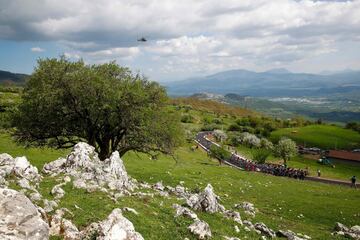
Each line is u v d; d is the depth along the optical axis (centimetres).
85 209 2102
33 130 4706
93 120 4575
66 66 4628
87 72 4566
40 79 4600
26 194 2052
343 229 3672
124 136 4878
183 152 11994
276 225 3372
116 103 4425
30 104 4547
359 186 9262
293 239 2795
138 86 4619
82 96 4416
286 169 10462
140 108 4591
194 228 2203
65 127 4666
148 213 2369
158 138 4734
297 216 4234
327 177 11225
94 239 1681
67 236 1686
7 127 4759
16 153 6184
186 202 2975
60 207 2017
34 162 5506
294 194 5853
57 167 3228
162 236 2014
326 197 5822
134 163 7150
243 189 5784
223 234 2383
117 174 3341
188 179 5884
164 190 3859
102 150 4869
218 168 8419
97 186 2681
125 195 2756
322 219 4275
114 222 1722
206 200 2955
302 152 17150
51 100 4316
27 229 1373
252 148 17138
